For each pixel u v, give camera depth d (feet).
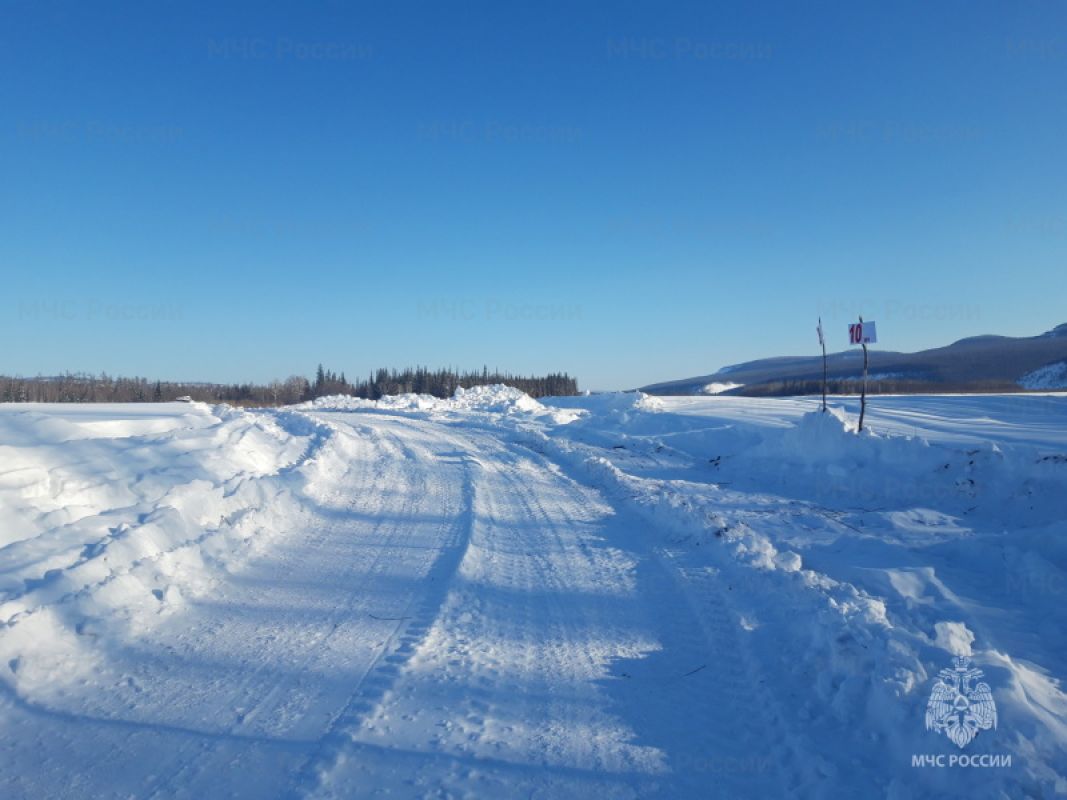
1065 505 34.01
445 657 19.15
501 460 63.10
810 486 46.34
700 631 21.35
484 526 35.50
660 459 62.44
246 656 18.99
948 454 42.24
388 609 22.98
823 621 19.29
